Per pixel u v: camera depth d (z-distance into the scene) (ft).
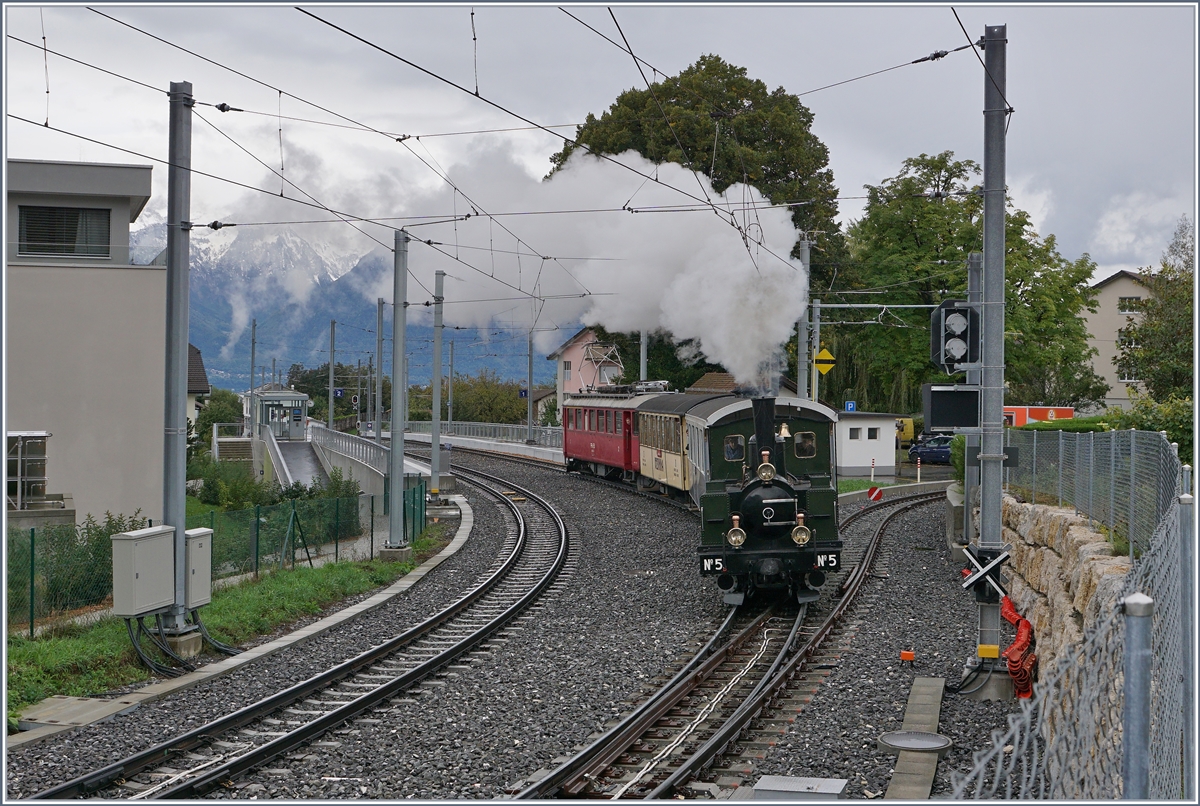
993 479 39.09
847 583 61.21
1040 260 134.21
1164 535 24.76
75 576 52.08
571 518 95.14
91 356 75.36
